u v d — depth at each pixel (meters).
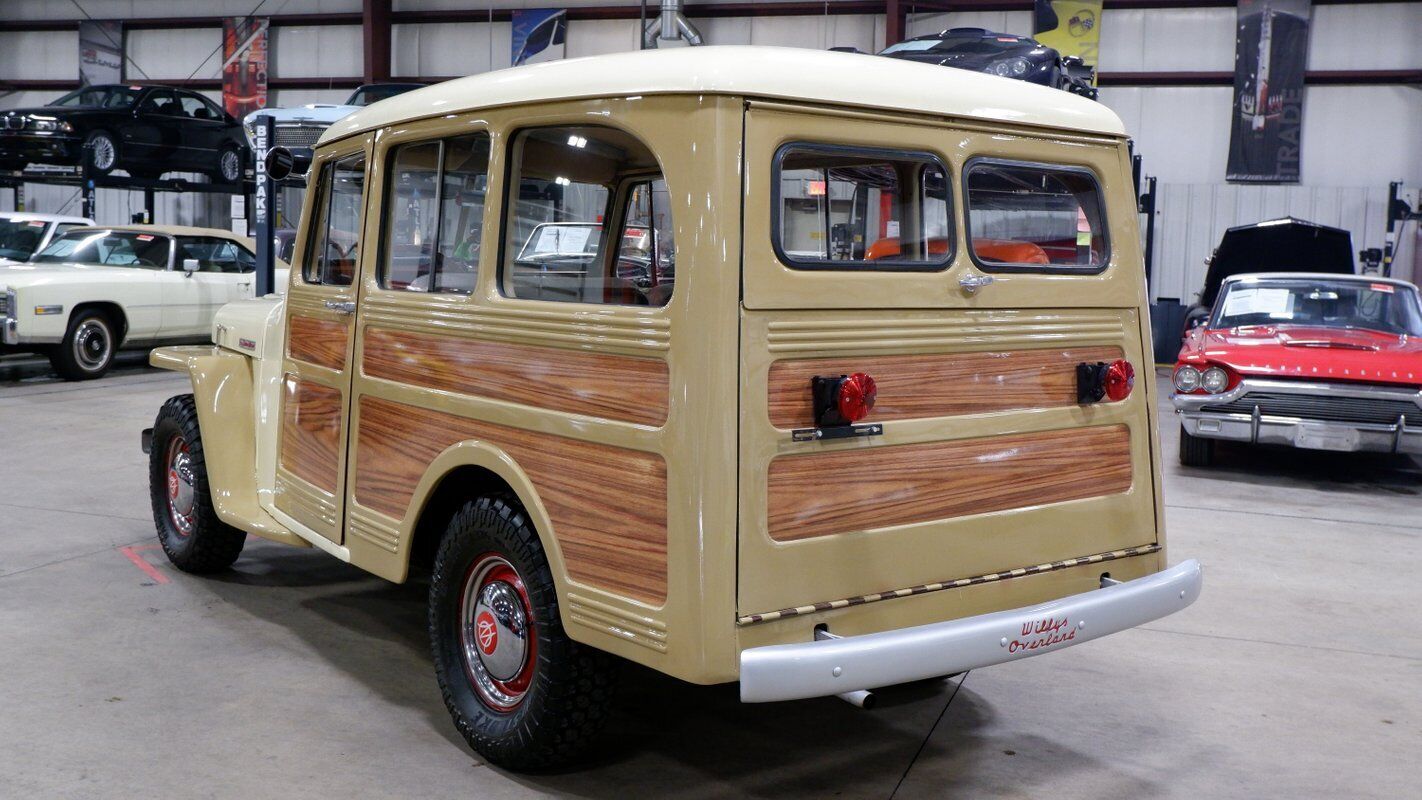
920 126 2.97
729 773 3.36
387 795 3.14
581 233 3.16
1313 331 8.45
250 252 13.36
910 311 2.93
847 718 3.81
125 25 23.47
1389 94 17.25
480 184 3.25
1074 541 3.34
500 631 3.29
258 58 22.69
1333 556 6.11
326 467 4.03
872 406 2.80
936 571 3.01
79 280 11.49
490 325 3.17
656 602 2.71
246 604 4.81
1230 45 17.78
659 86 2.69
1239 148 17.77
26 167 15.35
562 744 3.15
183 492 5.12
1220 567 5.84
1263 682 4.23
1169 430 10.62
